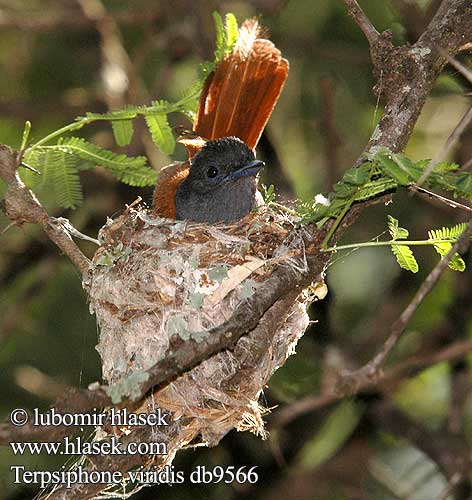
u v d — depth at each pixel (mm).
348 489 13016
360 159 7934
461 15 8508
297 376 12852
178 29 13820
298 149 14797
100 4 14398
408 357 12867
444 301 13469
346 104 14305
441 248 7766
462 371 13047
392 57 8453
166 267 8625
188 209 10539
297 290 7922
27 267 13789
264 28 10023
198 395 8391
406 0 11219
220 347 6984
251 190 10453
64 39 14734
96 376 13664
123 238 8938
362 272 14555
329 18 14242
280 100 14594
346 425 13148
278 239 8742
